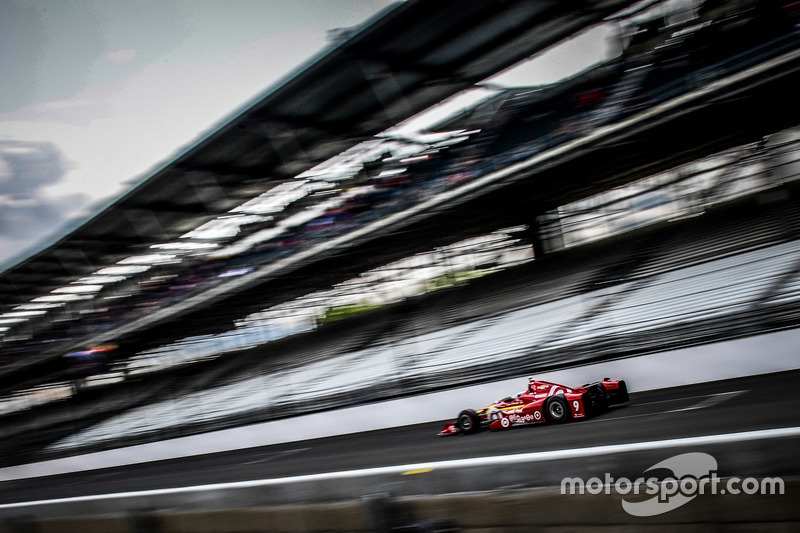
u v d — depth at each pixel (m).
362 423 13.98
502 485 3.72
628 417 7.69
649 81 12.57
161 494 5.62
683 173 13.68
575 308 12.94
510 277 16.53
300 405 16.16
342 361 17.67
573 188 14.54
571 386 10.84
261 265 17.86
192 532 5.24
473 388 12.00
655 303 11.12
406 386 14.13
